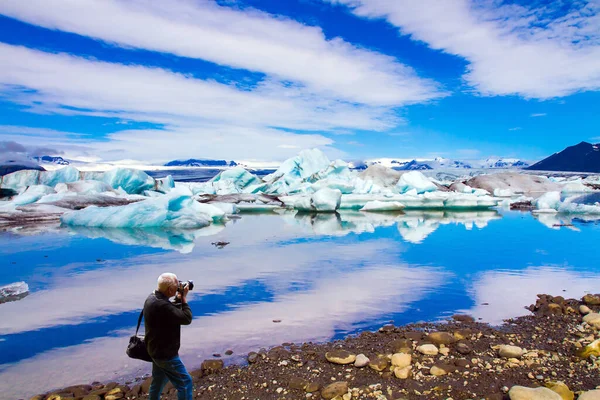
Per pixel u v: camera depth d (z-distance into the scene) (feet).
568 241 52.80
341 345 19.13
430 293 28.19
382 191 130.00
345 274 34.09
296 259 40.93
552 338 19.53
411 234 60.80
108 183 122.72
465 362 16.49
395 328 21.27
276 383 15.49
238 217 91.61
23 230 66.54
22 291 29.09
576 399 13.41
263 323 22.48
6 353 18.99
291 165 154.10
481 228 67.92
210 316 23.71
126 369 17.39
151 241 54.85
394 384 14.98
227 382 15.67
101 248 48.75
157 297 11.45
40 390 15.57
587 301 25.12
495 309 24.59
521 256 42.11
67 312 24.84
